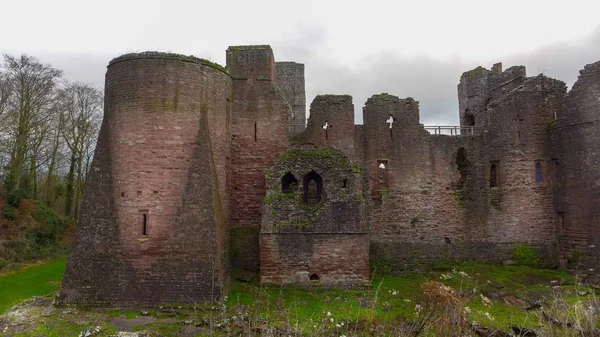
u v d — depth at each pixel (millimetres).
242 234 19172
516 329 12562
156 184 14828
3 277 21234
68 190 35812
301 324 11359
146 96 15219
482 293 16406
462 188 21234
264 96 19938
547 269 19578
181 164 15133
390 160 20656
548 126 20422
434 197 20719
